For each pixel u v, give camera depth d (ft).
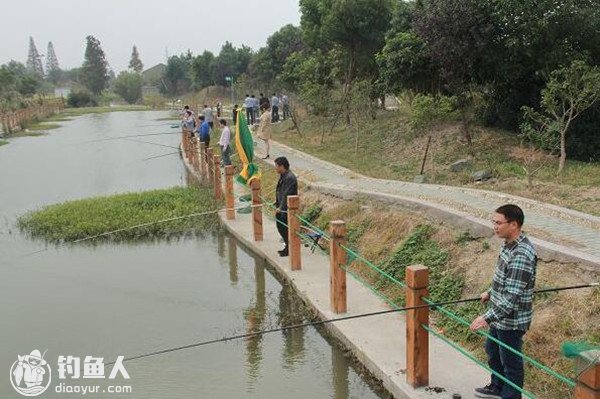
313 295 27.86
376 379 21.06
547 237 24.99
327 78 77.82
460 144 52.49
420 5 57.57
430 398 18.44
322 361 23.21
